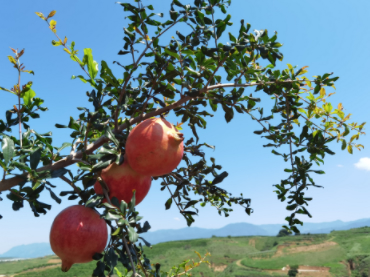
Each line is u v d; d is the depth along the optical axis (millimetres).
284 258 103125
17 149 3004
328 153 3705
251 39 2496
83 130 3293
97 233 2357
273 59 2586
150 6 2891
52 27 2811
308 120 3855
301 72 3498
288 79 3459
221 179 3033
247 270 97250
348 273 84500
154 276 2562
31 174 2256
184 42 3053
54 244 2328
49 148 2980
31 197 2406
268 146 3924
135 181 2643
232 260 110375
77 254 2305
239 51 2473
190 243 134750
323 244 109250
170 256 115062
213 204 4504
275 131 3889
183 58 2918
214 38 2867
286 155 3900
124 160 2676
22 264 131250
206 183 3354
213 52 2711
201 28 2928
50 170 2410
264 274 91562
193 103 3396
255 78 3348
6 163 2223
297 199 3729
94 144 2832
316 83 3408
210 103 3590
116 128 2922
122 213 2096
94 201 2307
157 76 2883
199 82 3316
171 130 2566
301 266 93750
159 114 3045
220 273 99938
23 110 3375
